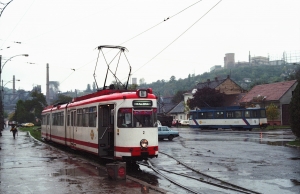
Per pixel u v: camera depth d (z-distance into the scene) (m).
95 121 16.89
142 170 15.08
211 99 69.69
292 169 14.71
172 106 105.50
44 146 27.97
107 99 15.78
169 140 33.56
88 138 17.95
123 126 14.77
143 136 14.74
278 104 61.12
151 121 15.09
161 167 15.84
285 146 25.09
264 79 163.25
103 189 10.47
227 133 44.19
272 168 15.02
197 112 59.88
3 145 29.11
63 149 25.98
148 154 14.77
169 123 66.94
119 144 14.80
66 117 23.66
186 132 48.84
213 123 56.53
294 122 26.55
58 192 10.13
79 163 16.73
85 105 18.77
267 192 10.39
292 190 10.66
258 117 49.84
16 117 91.94
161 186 11.45
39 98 91.50
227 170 14.60
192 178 12.91
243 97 70.31
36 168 15.09
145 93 15.20
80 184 11.30
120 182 11.61
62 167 15.34
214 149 23.69
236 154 20.48
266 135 37.59
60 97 95.38
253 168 15.08
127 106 14.90
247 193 10.27
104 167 15.16
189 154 20.98
